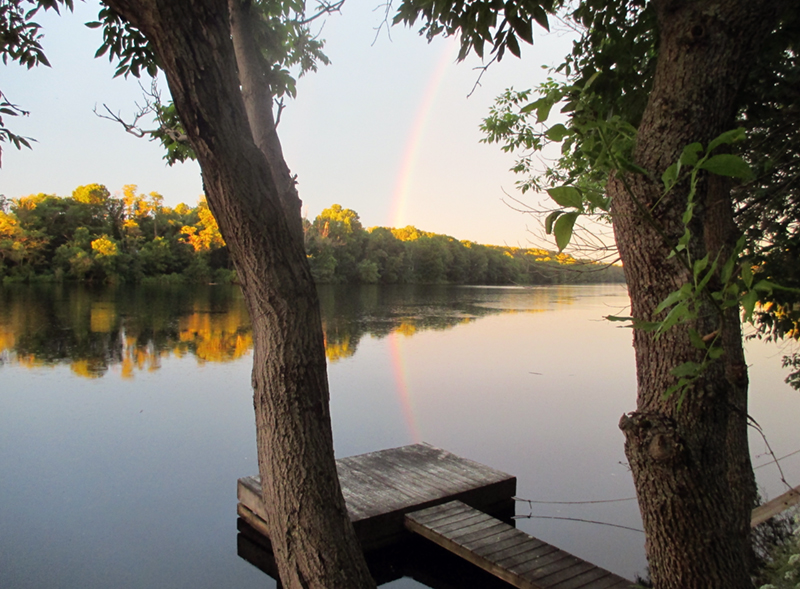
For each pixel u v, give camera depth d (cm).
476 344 1916
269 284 220
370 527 512
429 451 706
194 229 5744
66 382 1217
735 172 68
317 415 232
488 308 3519
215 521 593
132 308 2886
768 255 413
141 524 582
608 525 607
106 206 5712
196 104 188
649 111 158
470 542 479
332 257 6419
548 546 474
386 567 521
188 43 180
